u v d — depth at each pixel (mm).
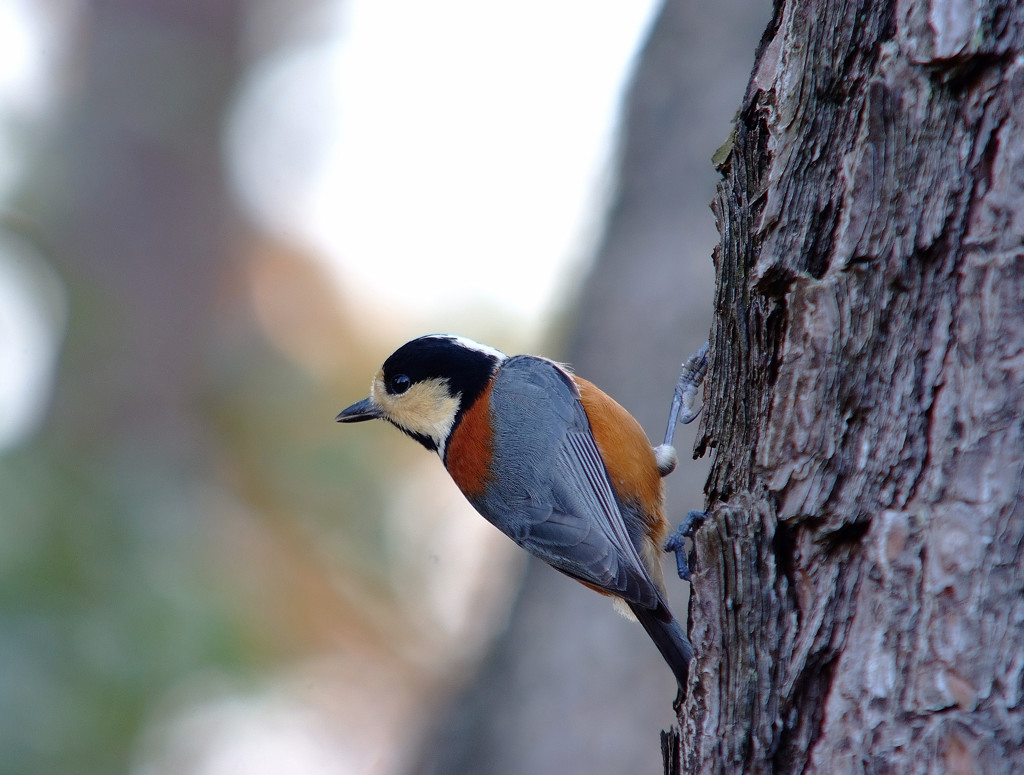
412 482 16297
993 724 4293
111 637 11508
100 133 19922
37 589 11383
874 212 4840
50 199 15711
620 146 13945
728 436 5770
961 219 4613
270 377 17125
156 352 19141
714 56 13516
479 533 16156
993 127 4551
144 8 20672
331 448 15805
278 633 14352
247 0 21453
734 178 5891
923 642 4516
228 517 14852
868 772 4594
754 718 5023
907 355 4742
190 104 20547
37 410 15500
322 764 14891
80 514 12219
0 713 10594
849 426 4879
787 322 5125
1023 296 4422
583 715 10828
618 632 11156
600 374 12242
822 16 5125
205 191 20562
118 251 19750
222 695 12336
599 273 13125
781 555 5090
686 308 12211
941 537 4512
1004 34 4504
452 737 11391
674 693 10805
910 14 4734
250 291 20500
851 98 5031
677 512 11016
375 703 15531
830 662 4840
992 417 4449
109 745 11023
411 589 15570
